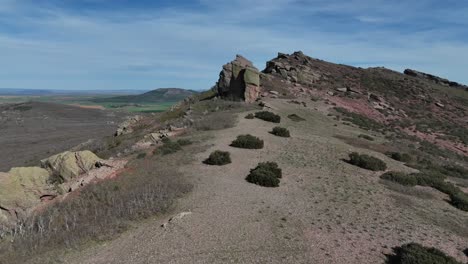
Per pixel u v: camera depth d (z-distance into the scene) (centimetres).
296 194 1870
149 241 1289
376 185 2162
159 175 2153
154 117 5950
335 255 1241
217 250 1219
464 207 2011
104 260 1166
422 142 4975
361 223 1548
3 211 1833
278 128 3384
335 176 2250
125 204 1658
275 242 1300
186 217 1484
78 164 2462
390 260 1238
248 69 5444
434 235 1524
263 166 2183
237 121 3897
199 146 2872
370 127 5097
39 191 2028
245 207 1634
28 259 1206
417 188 2289
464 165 4047
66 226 1469
